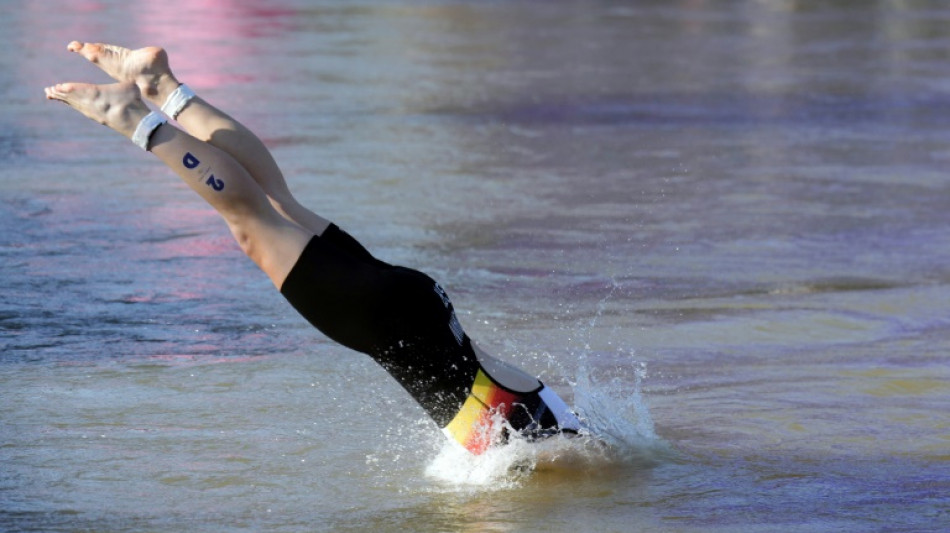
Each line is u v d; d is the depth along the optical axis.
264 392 21.25
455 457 18.16
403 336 16.75
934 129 54.16
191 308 26.78
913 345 24.45
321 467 17.80
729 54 81.69
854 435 19.22
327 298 16.70
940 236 34.88
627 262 31.58
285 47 80.38
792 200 39.75
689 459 18.14
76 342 24.05
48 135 49.12
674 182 42.34
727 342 24.70
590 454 17.88
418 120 54.31
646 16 110.31
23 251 31.52
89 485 16.94
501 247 33.00
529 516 15.88
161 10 104.69
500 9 114.62
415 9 112.62
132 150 46.84
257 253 16.89
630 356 23.66
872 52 84.00
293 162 44.31
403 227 35.16
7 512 15.91
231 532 15.38
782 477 17.36
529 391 17.61
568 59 77.31
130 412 20.08
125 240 33.03
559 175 43.28
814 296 28.27
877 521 15.66
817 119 56.56
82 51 17.88
